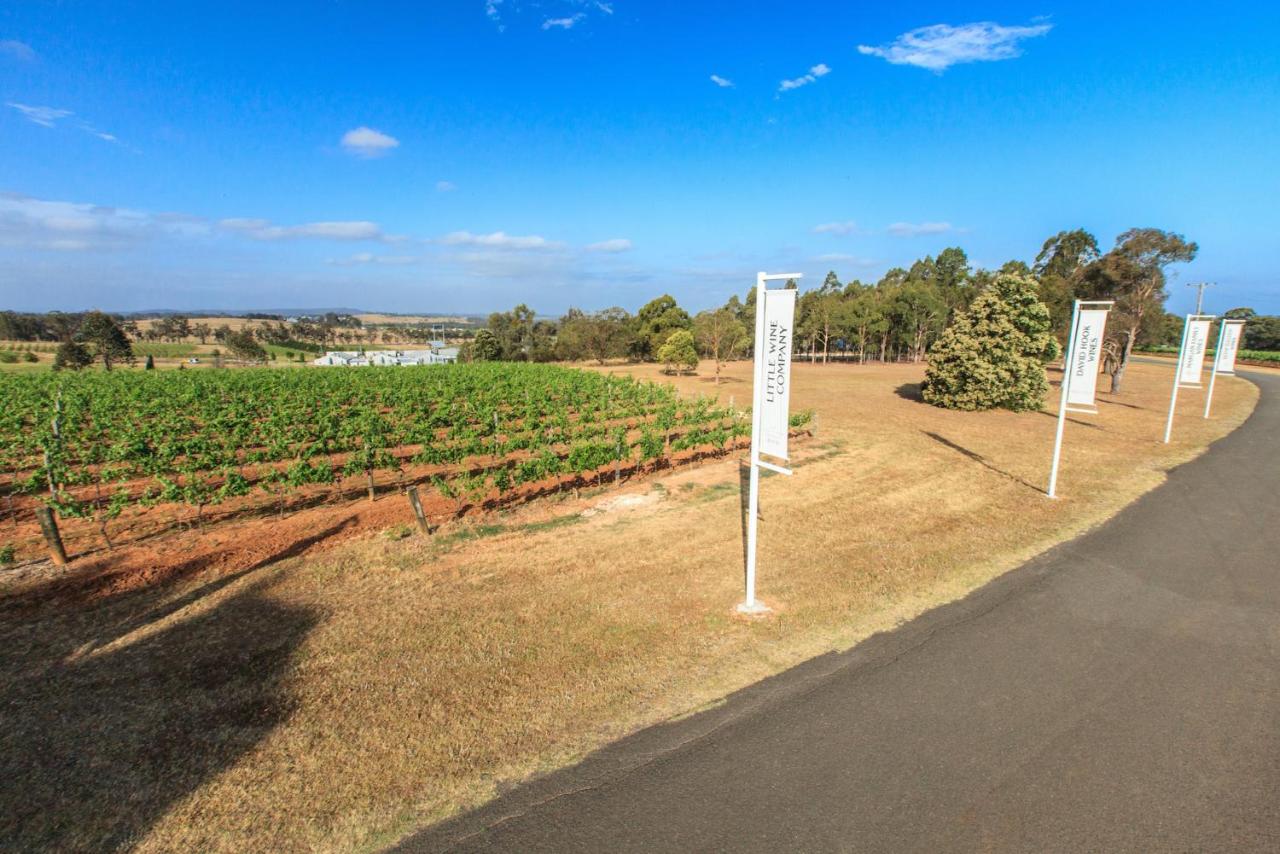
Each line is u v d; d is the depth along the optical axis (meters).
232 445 16.33
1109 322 30.83
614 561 9.43
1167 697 6.00
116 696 6.04
